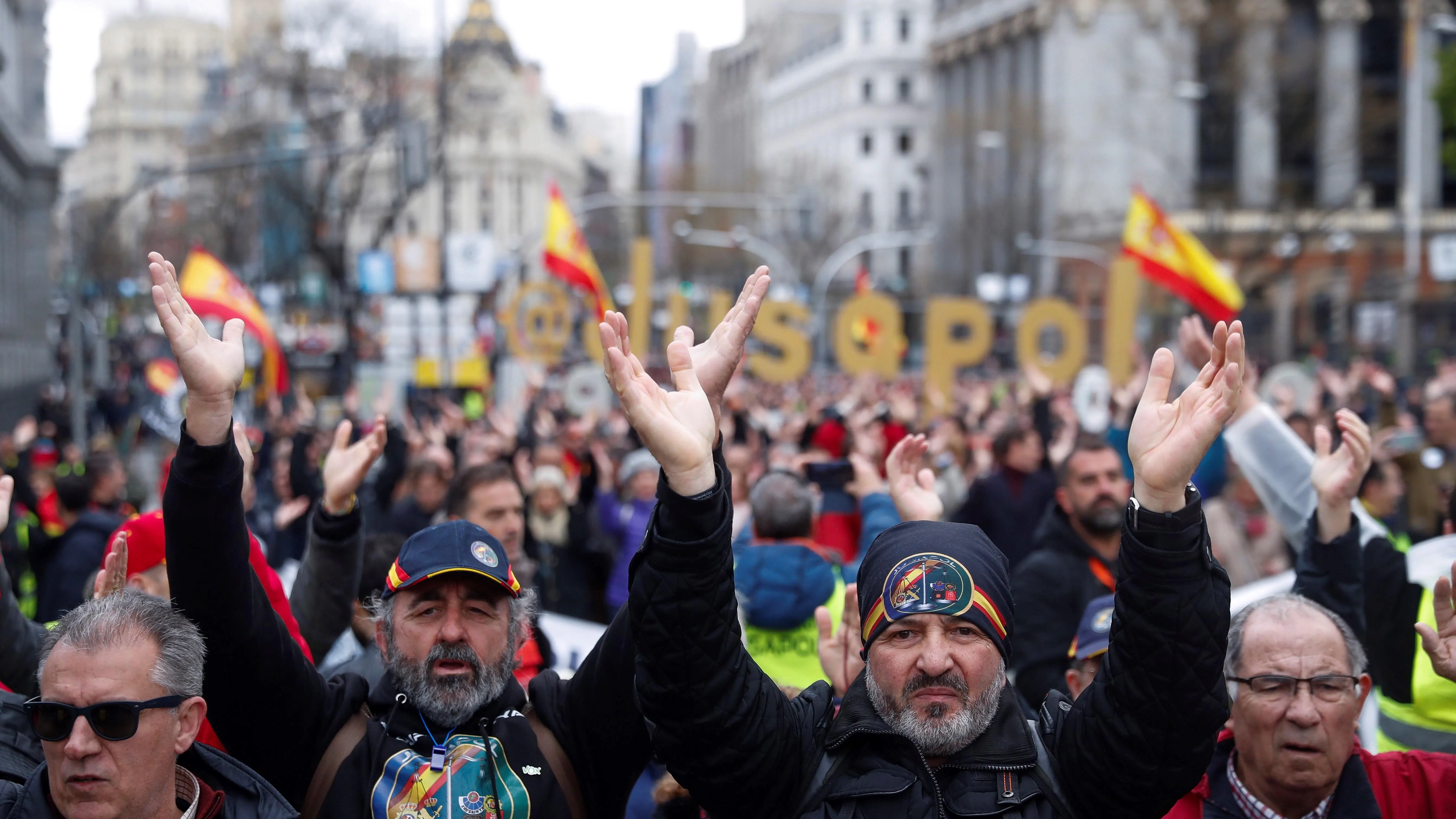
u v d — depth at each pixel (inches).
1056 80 2822.3
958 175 3430.1
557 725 134.7
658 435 115.0
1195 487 117.3
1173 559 114.3
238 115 2193.7
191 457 124.6
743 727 117.4
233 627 127.0
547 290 803.4
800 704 129.5
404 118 1705.2
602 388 699.4
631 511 366.6
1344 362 1675.7
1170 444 114.5
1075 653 166.9
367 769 129.8
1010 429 341.4
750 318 127.2
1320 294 2192.4
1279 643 133.5
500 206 4234.7
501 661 132.0
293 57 1831.9
